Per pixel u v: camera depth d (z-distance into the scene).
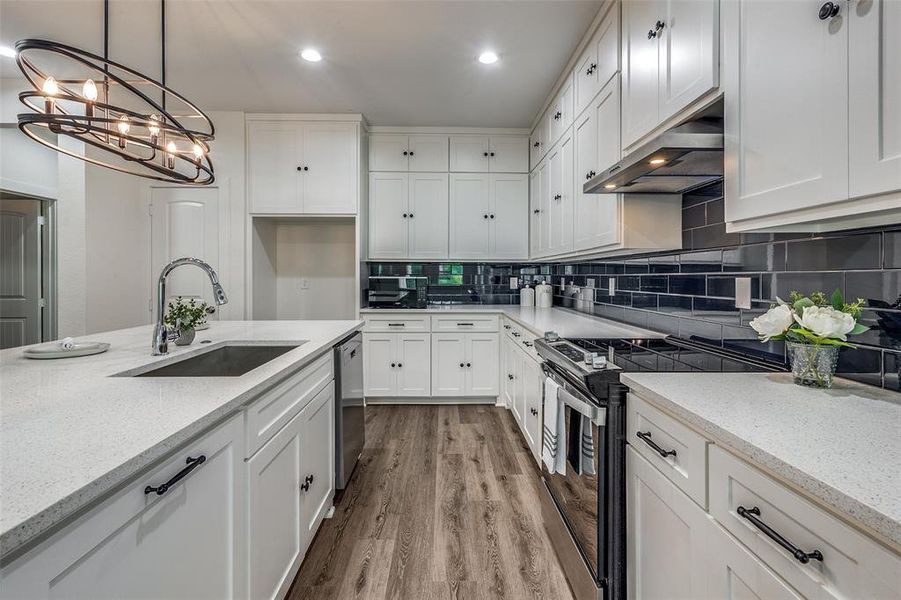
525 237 3.87
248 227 3.58
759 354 1.48
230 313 3.58
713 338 1.72
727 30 1.17
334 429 2.11
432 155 3.83
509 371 3.31
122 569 0.71
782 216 1.00
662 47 1.50
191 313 1.84
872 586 0.55
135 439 0.77
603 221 2.10
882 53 0.75
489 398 3.75
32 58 2.58
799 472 0.64
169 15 2.17
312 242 4.27
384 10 2.13
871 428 0.80
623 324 2.50
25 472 0.64
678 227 1.95
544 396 1.73
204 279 3.57
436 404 3.72
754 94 1.07
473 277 4.16
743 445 0.75
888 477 0.61
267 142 3.56
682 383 1.14
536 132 3.57
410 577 1.59
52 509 0.55
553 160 3.00
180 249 3.57
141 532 0.76
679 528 0.98
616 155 1.90
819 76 0.88
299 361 1.48
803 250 1.29
